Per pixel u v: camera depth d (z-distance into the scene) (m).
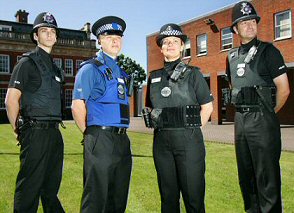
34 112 3.66
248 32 3.69
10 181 6.21
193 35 24.36
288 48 18.30
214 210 4.51
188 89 3.43
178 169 3.41
